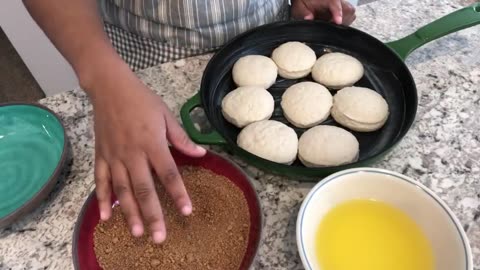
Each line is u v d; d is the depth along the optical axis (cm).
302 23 81
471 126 72
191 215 60
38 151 69
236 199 61
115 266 56
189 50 86
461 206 62
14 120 72
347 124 71
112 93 60
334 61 77
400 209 57
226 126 73
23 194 64
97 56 63
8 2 126
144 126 56
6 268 58
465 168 66
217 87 78
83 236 57
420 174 66
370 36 78
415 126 72
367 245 55
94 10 71
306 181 66
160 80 81
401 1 94
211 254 56
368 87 77
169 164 54
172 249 57
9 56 190
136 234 50
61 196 65
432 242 54
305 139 68
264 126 69
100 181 56
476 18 77
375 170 57
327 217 57
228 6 83
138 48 90
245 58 79
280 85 80
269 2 90
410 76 70
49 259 59
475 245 58
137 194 52
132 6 85
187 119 67
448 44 85
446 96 76
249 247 55
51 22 68
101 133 58
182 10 81
